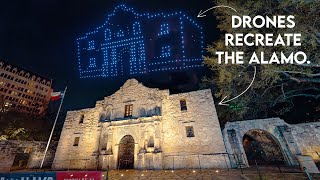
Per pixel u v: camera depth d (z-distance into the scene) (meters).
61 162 18.97
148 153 16.11
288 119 19.23
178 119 17.25
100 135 18.72
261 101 17.84
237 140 15.20
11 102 52.22
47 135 26.94
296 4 11.46
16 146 18.28
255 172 11.58
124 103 19.62
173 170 14.43
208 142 15.55
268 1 12.82
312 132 14.03
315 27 11.76
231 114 20.00
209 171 13.01
